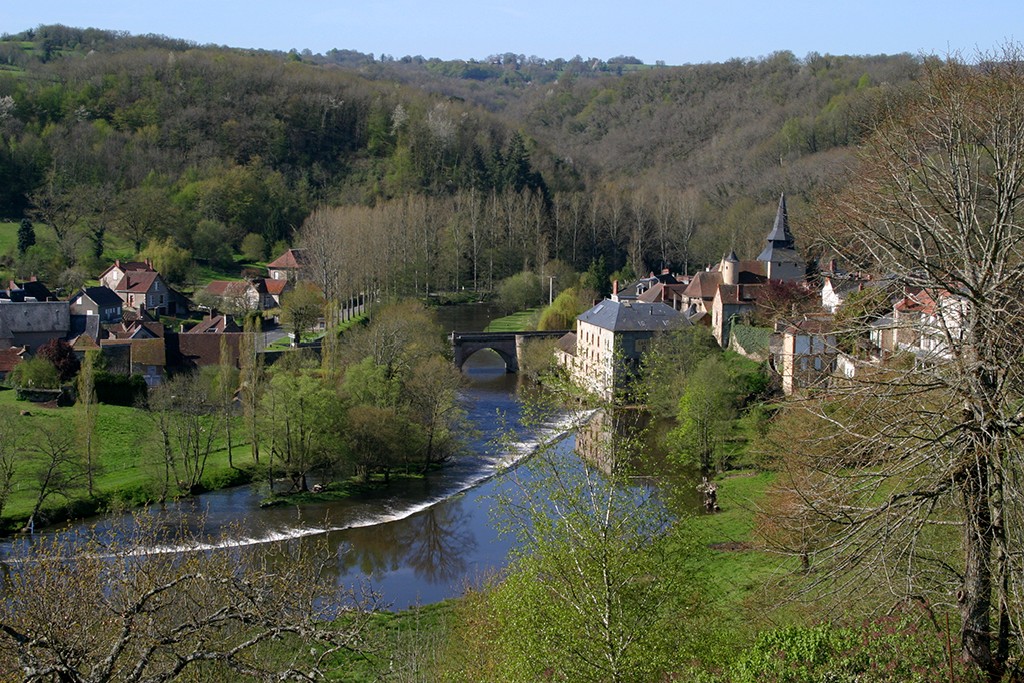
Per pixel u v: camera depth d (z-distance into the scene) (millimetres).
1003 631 22891
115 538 30984
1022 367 22891
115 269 148375
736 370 80812
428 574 54031
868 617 27297
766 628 29438
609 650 24797
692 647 26328
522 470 39812
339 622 27750
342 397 74875
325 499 68438
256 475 72125
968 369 22328
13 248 156000
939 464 23203
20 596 21641
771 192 176250
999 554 22391
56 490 62094
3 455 61062
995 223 23609
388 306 122312
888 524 24062
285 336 125750
